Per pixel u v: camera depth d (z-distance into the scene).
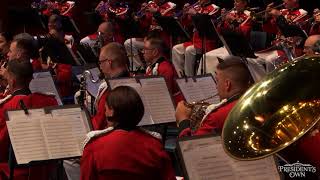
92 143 6.62
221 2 22.92
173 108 9.80
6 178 8.76
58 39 14.13
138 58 19.56
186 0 25.45
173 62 18.84
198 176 6.21
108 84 9.46
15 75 9.01
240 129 5.74
